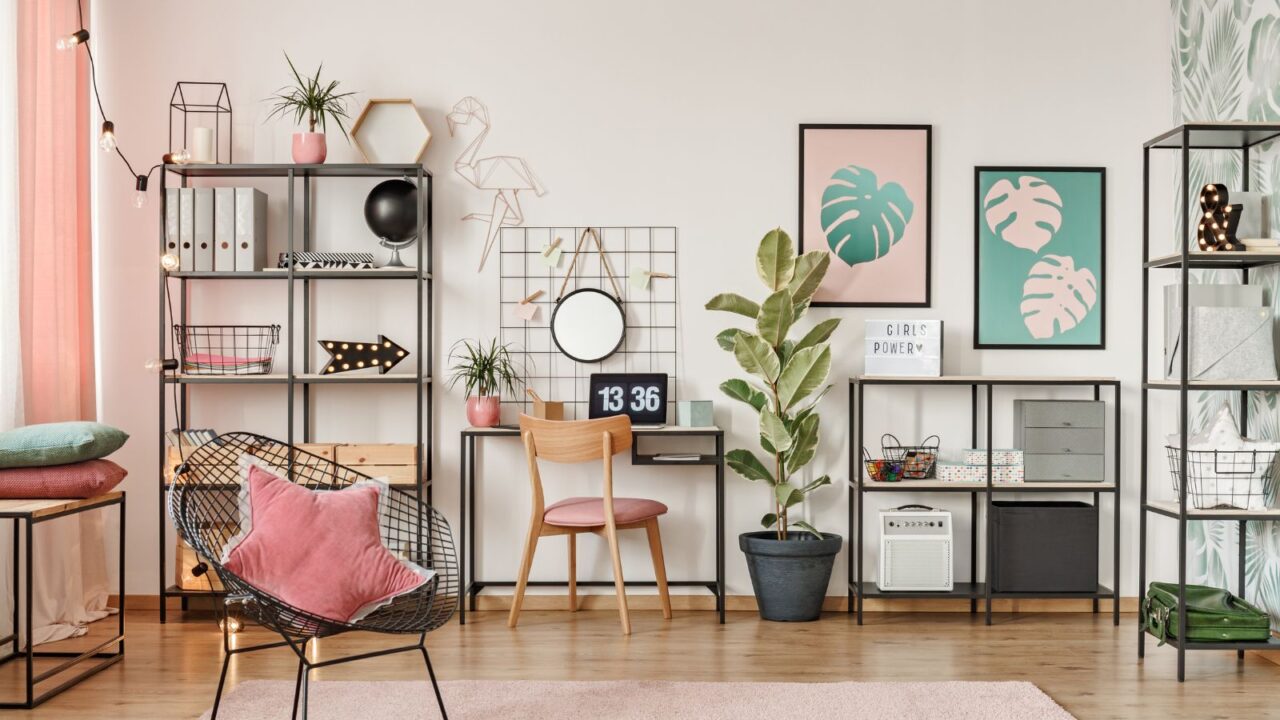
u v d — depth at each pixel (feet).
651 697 10.03
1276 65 11.71
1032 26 14.35
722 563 13.37
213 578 13.24
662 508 13.33
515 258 14.33
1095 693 10.37
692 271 14.33
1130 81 14.35
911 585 13.43
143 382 14.17
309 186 14.21
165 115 14.16
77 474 10.61
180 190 13.51
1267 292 11.42
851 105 14.33
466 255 14.32
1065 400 13.51
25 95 12.11
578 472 14.33
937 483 13.39
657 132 14.32
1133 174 14.35
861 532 13.23
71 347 13.05
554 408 13.74
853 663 11.38
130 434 14.14
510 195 14.32
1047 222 14.33
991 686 10.41
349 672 10.93
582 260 14.34
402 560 9.45
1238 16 12.51
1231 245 11.32
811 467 14.26
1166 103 14.34
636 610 14.06
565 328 14.21
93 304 14.06
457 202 14.30
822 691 10.23
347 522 9.22
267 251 14.23
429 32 14.30
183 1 14.17
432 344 14.29
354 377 13.29
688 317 14.33
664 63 14.34
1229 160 12.76
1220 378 11.23
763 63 14.32
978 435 14.35
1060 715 9.52
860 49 14.33
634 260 14.34
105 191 14.14
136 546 14.14
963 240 14.35
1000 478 13.42
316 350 14.28
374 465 13.37
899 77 14.34
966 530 14.34
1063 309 14.30
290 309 13.35
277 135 14.24
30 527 9.76
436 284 14.34
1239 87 12.48
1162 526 14.30
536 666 11.19
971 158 14.34
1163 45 14.35
